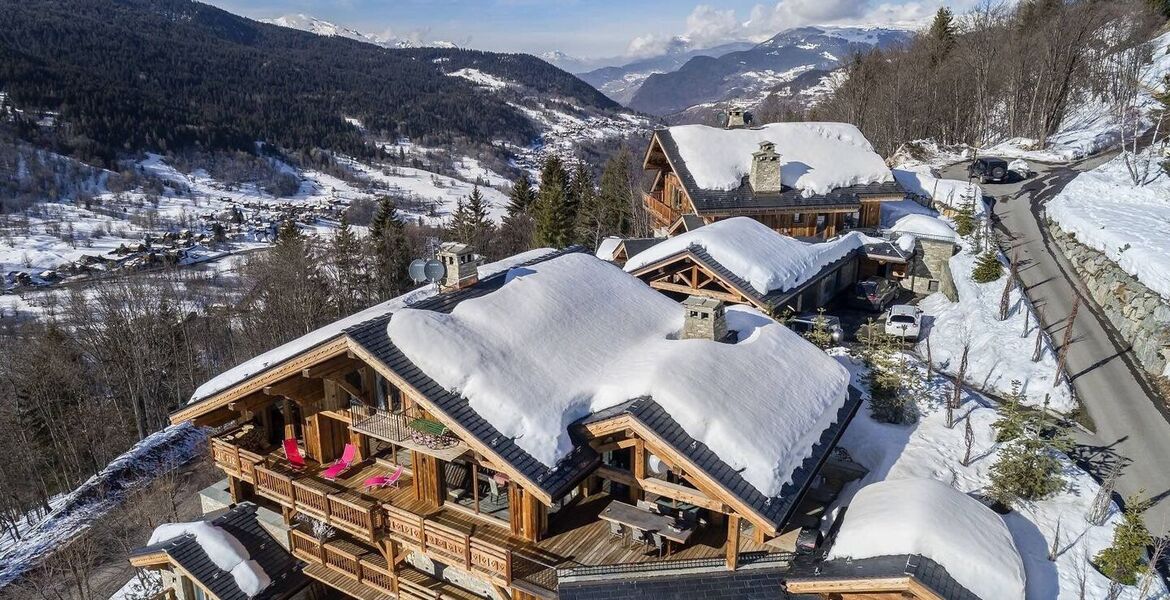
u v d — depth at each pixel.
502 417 14.73
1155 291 27.23
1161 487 19.92
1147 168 39.91
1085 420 23.23
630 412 14.55
